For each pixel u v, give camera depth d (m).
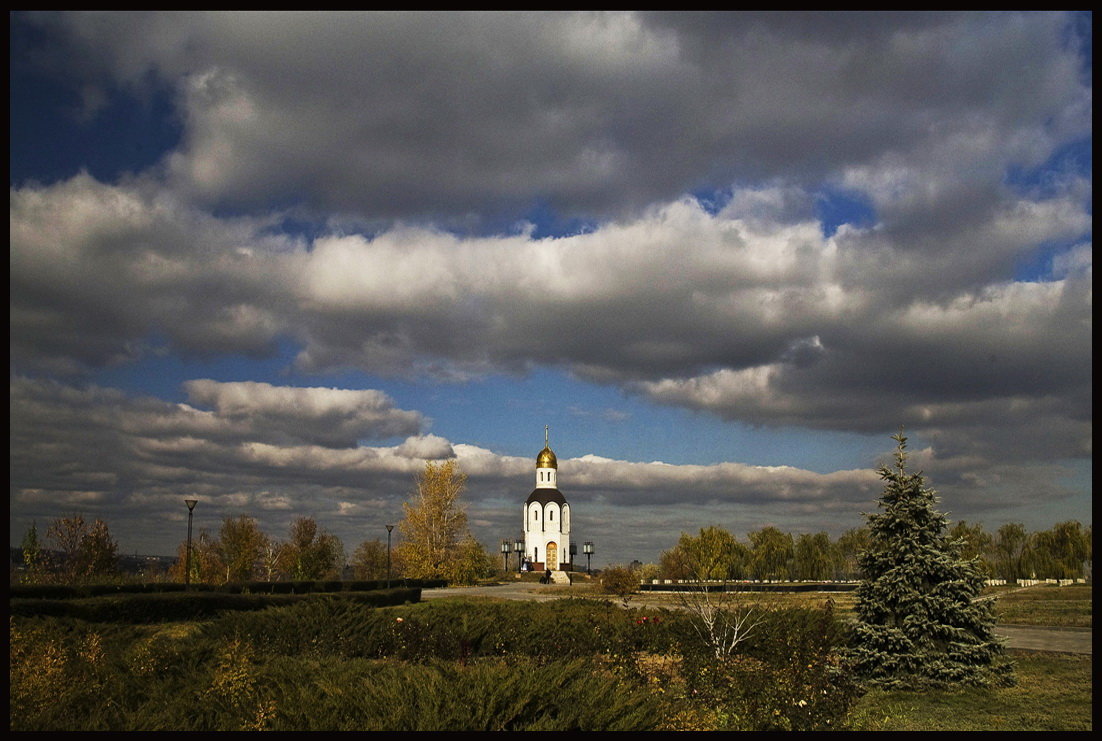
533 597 49.62
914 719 12.34
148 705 9.48
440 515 69.19
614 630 19.42
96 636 11.87
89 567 41.34
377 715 7.38
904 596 15.34
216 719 8.93
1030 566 66.50
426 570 67.69
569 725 7.37
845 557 73.00
